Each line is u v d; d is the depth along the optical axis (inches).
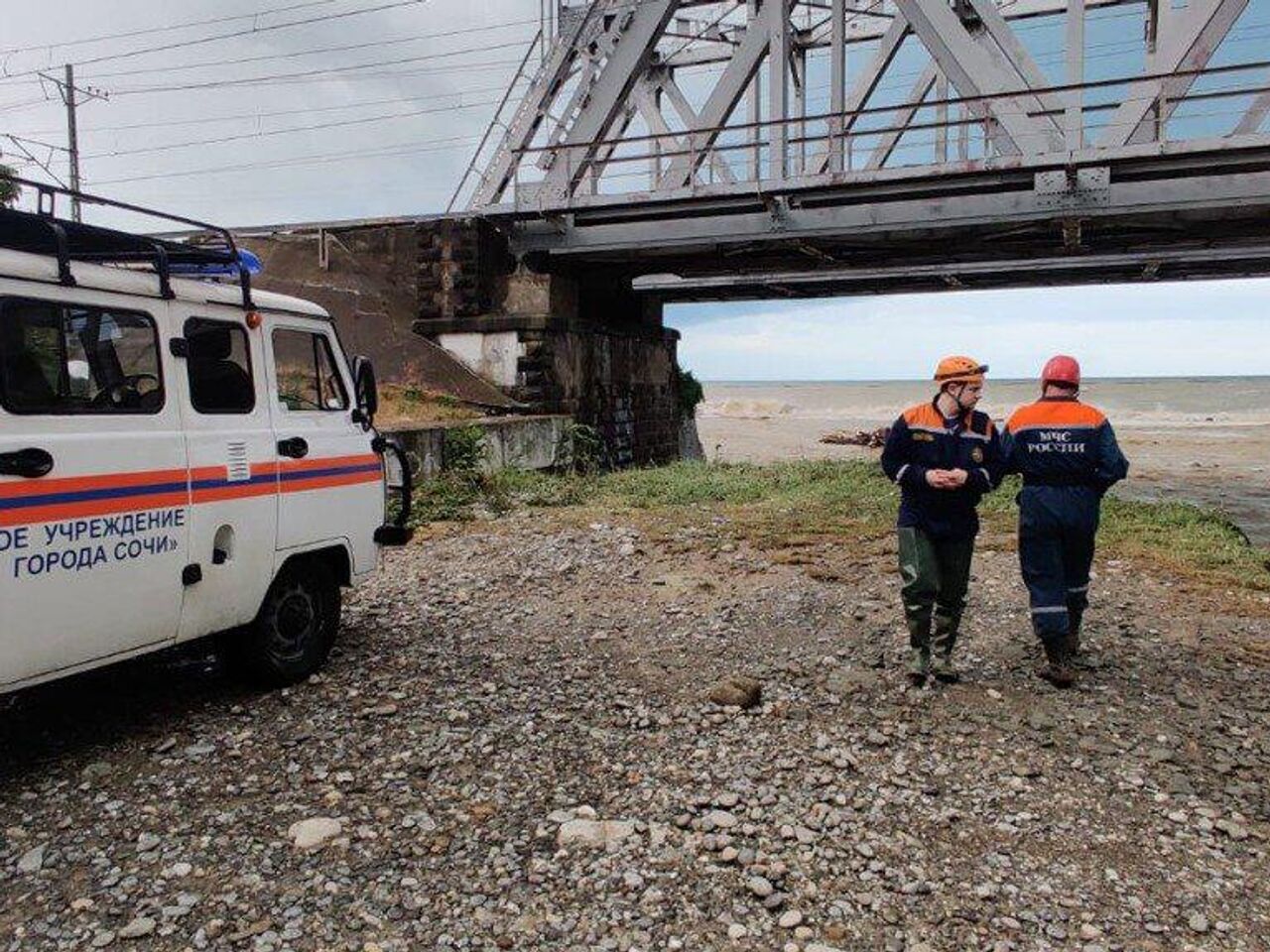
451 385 867.4
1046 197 743.7
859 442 1860.2
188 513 194.2
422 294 932.0
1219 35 695.1
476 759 189.6
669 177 893.8
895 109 752.3
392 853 152.6
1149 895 145.3
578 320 962.1
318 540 233.5
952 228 804.6
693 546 415.8
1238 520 775.7
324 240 941.8
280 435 221.9
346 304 911.0
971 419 229.9
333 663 251.9
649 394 1159.6
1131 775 187.3
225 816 163.9
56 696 224.1
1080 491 232.8
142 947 127.4
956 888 146.1
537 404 891.4
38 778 178.7
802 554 396.8
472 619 303.6
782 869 148.3
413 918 135.0
